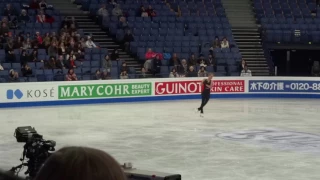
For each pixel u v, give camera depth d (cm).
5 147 2811
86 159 220
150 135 3244
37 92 4684
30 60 4984
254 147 2897
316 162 2530
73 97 4884
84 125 3616
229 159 2569
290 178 2192
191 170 2319
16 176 224
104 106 4791
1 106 4525
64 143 2922
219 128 3559
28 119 3869
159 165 2409
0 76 4722
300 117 4159
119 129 3466
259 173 2280
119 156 2597
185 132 3375
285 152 2767
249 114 4319
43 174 217
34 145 1075
